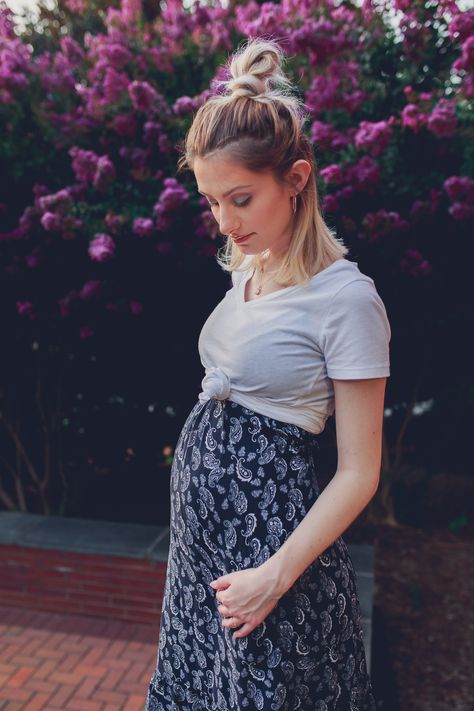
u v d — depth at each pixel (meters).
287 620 1.12
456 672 3.04
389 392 4.73
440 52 3.08
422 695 2.86
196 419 1.25
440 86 3.11
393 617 3.54
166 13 3.55
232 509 1.15
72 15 4.37
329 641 1.17
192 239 3.14
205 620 1.24
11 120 3.32
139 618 3.28
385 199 3.11
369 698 1.29
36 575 3.37
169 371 4.30
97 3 4.31
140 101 3.04
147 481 4.82
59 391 4.36
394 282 3.42
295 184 1.07
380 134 2.74
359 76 3.12
